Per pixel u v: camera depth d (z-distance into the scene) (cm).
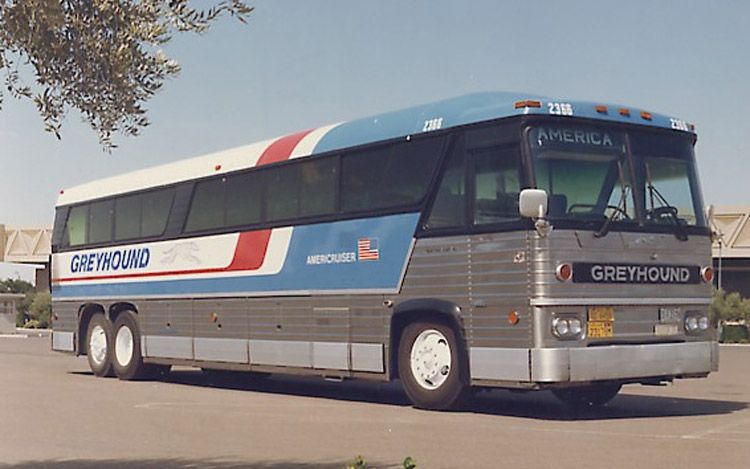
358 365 1505
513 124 1289
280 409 1483
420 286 1401
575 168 1291
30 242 5647
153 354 1981
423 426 1256
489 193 1314
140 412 1453
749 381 1962
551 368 1233
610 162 1320
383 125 1498
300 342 1617
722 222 4156
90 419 1372
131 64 844
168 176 1970
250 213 1747
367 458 1017
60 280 2284
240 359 1750
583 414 1391
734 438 1127
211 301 1828
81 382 2019
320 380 2081
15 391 1806
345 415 1391
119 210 2108
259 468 969
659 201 1353
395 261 1443
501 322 1284
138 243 2038
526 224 1256
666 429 1211
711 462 967
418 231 1407
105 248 2139
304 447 1098
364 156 1521
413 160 1433
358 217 1513
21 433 1234
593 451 1041
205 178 1867
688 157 1403
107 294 2123
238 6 855
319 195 1598
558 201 1265
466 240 1336
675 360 1329
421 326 1411
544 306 1240
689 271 1366
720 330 3781
